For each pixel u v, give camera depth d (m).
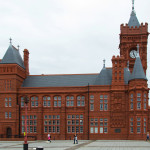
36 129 72.69
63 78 77.50
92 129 69.62
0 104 73.62
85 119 70.69
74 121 72.00
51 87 73.81
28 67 82.62
